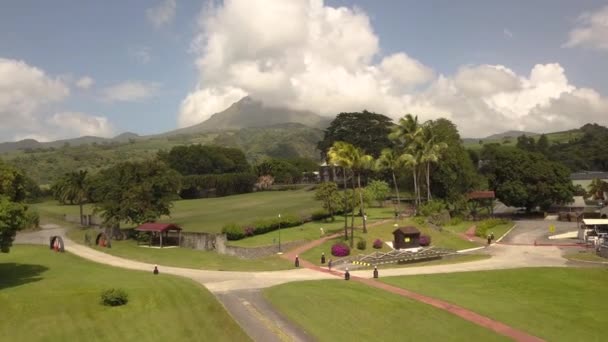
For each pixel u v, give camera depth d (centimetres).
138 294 4334
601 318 4184
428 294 4850
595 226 8919
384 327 3819
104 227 9975
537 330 3859
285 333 3688
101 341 3481
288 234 8356
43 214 14300
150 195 9225
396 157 10912
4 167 5328
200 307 4141
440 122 12069
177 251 7819
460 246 8375
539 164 11975
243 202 14062
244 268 6481
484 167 14788
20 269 6022
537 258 7250
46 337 3497
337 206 9519
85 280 5028
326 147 15775
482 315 4184
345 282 5431
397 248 7706
